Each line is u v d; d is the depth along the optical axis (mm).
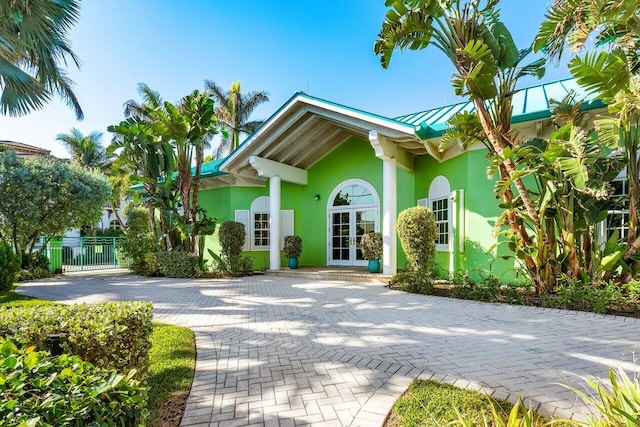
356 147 13047
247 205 14039
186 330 5148
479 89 6160
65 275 13648
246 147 11555
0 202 11531
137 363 3070
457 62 6457
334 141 13164
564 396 2934
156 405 2938
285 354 4141
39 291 9266
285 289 9094
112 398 1520
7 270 8609
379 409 2807
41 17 7973
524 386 3127
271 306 7008
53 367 1654
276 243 12484
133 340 3029
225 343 4613
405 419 2631
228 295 8344
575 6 4484
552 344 4297
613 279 6445
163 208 12219
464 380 3270
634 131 6250
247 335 4961
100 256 17328
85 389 1458
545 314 5828
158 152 12289
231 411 2836
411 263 8781
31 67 8852
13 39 7430
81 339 2596
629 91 4848
